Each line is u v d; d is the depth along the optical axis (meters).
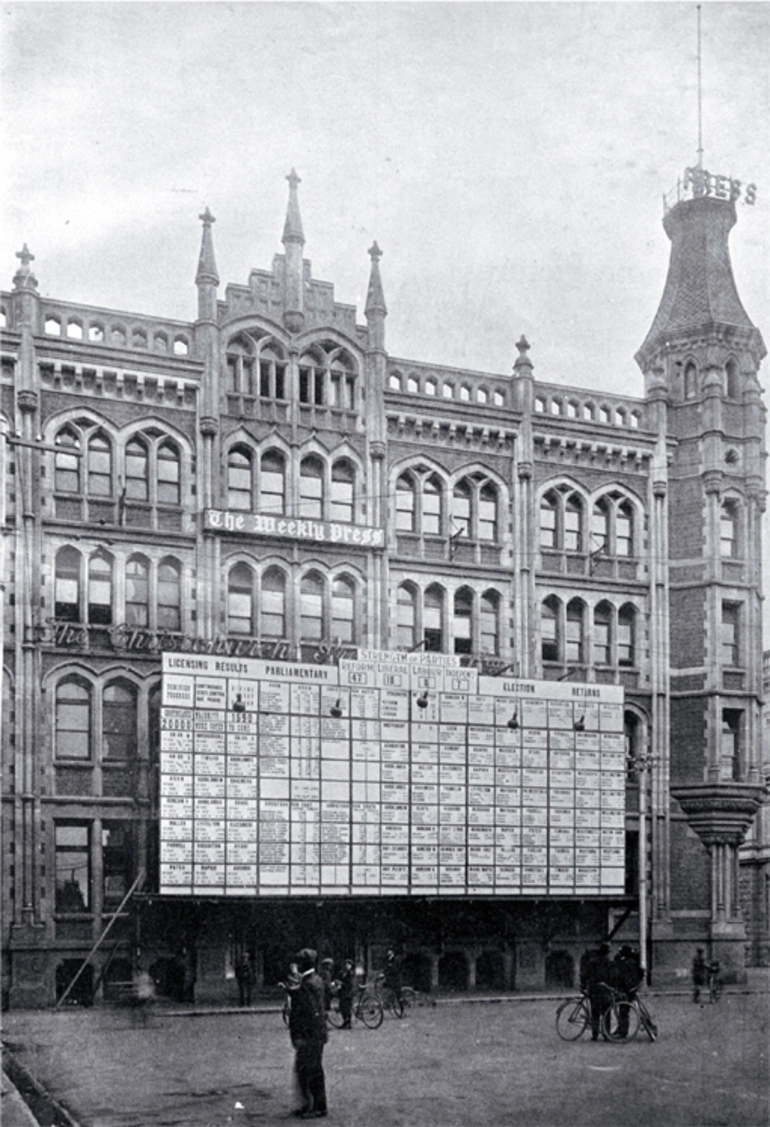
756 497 56.88
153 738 47.06
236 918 46.66
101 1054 31.53
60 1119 22.67
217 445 49.72
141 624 47.94
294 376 51.47
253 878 46.00
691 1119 21.92
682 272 59.00
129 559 48.16
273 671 47.16
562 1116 22.16
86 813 45.88
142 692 47.16
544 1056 29.73
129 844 46.44
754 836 63.84
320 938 48.12
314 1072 22.25
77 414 48.00
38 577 46.28
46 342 47.69
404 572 52.12
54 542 46.91
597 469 55.94
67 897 45.62
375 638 51.00
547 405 55.59
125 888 46.12
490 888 49.31
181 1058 30.66
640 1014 32.56
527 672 53.12
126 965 45.91
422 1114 22.36
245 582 49.75
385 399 52.78
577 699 51.53
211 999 45.69
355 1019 38.72
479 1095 24.33
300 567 50.31
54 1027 38.31
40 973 44.22
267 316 51.31
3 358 47.03
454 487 53.56
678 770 55.00
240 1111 23.12
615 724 52.03
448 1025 37.53
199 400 49.72
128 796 46.50
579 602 54.88
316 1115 22.19
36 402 47.16
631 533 56.47
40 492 46.84
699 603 55.75
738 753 55.22
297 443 51.03
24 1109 23.27
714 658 54.97
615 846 51.34
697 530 56.41
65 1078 27.73
